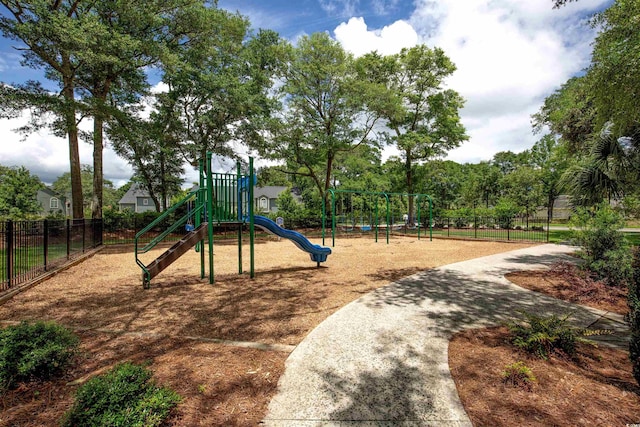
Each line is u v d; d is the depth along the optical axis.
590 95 7.11
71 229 9.84
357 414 2.27
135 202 50.22
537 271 7.66
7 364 2.53
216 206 7.41
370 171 37.62
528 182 33.81
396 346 3.43
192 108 19.86
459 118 25.48
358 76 22.02
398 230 24.53
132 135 13.93
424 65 23.80
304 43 19.72
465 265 8.77
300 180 38.00
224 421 2.17
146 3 13.62
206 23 15.88
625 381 2.73
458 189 46.78
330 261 9.72
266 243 15.48
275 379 2.75
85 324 4.21
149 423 1.96
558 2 6.60
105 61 11.60
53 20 10.42
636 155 7.38
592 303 5.07
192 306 5.01
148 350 3.35
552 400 2.43
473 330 3.91
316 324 4.16
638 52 5.70
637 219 7.58
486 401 2.42
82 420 1.91
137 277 7.29
